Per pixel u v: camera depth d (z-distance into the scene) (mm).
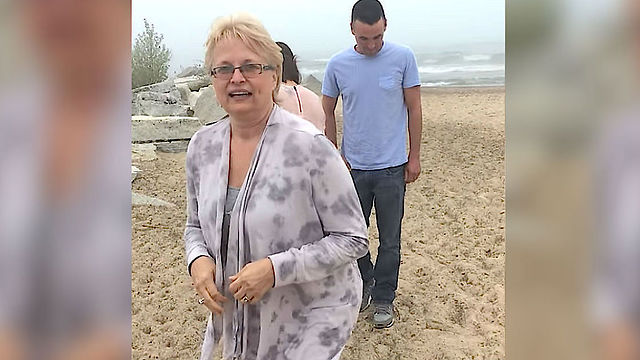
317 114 2812
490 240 5531
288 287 1790
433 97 19219
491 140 10633
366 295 3895
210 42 1781
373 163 3484
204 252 1893
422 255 5180
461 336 3732
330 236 1803
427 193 7273
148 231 5797
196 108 10883
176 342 3693
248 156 1812
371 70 3406
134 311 4105
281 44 2914
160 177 7973
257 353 1813
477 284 4516
